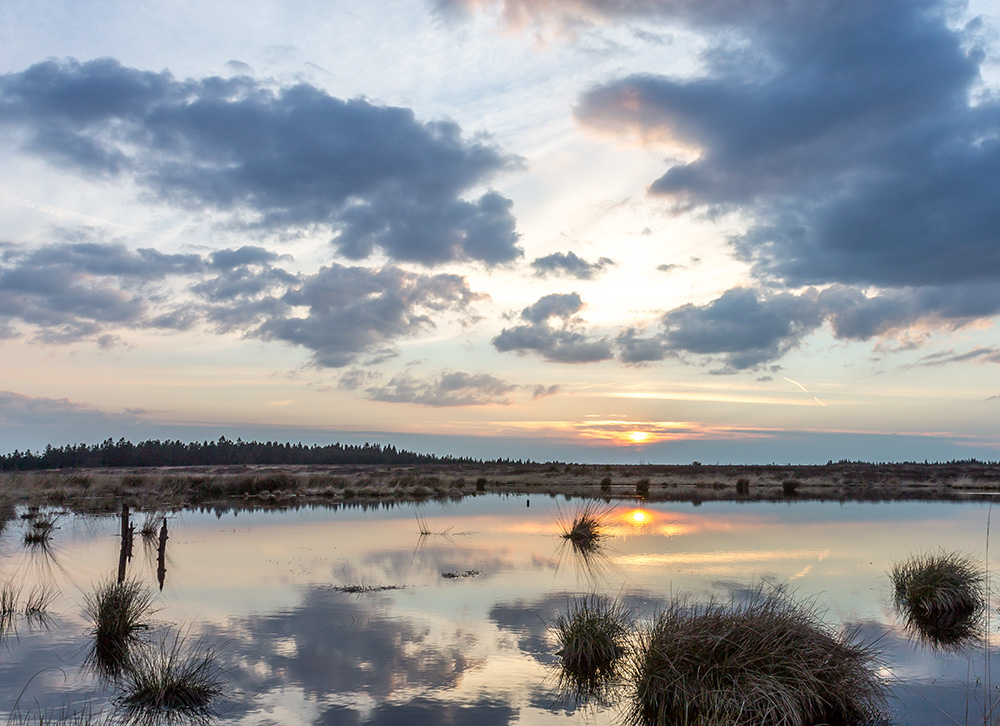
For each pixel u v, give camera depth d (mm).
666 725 7504
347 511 34250
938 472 72000
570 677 9078
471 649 10289
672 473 73125
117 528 26656
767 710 7129
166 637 10922
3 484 39438
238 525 27594
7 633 11242
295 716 7773
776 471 77312
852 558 18359
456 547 20984
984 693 8516
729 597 13461
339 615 12336
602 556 19031
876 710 7914
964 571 13320
